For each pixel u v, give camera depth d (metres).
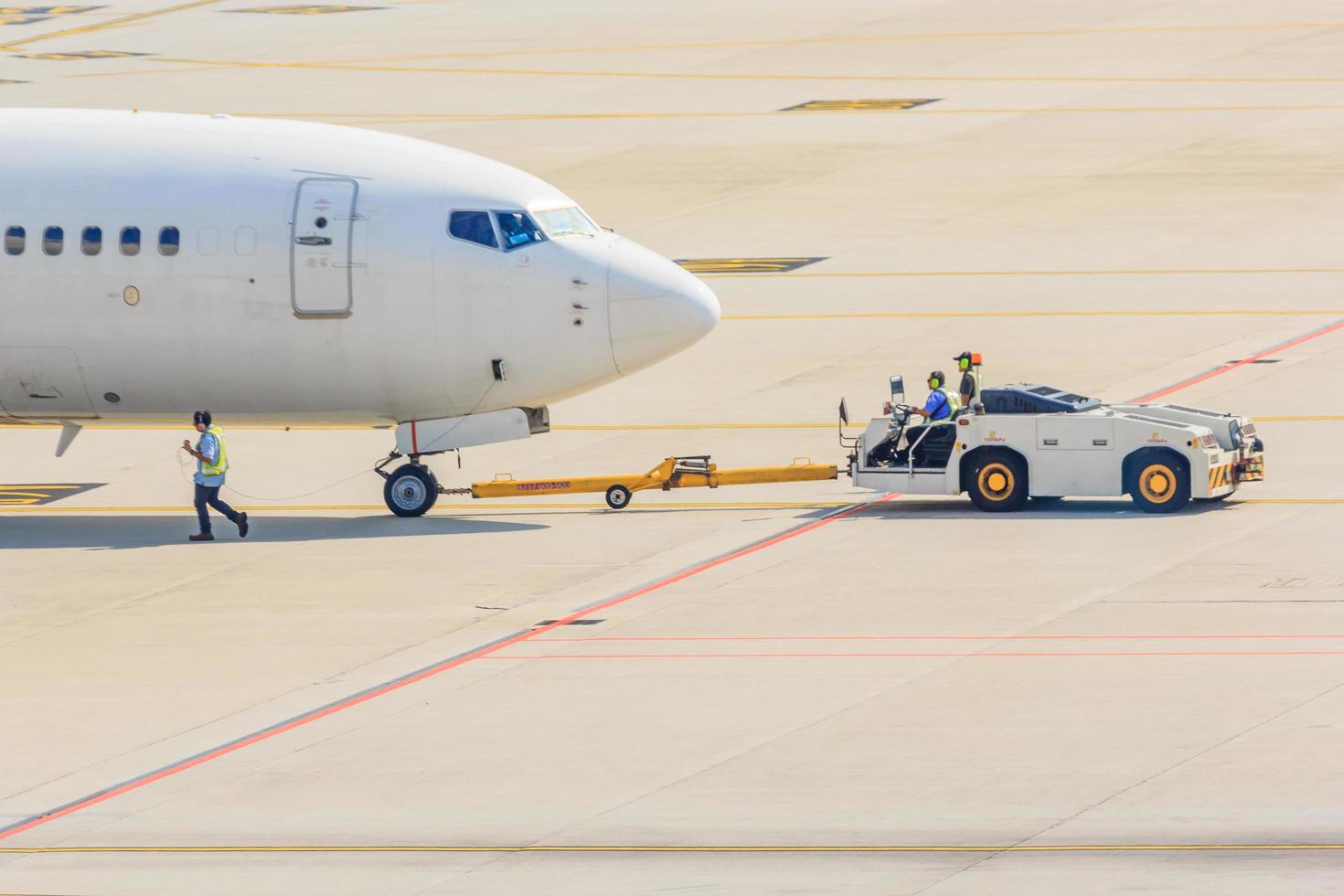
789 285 199.00
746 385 165.75
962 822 70.38
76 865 70.00
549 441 152.00
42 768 81.12
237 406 130.25
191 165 128.00
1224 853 66.31
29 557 121.69
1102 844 67.69
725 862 67.50
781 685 88.12
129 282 126.38
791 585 106.56
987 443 121.94
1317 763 74.81
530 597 106.88
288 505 137.12
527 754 80.19
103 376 129.00
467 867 68.19
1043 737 79.25
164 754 82.38
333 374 127.19
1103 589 102.38
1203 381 157.88
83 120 131.88
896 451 125.25
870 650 93.12
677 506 131.50
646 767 77.88
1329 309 181.62
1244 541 111.62
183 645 99.38
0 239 127.31
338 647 98.00
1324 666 87.25
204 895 66.56
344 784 77.62
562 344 125.69
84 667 95.94
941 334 178.62
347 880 67.38
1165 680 86.06
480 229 125.19
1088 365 164.88
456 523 128.88
